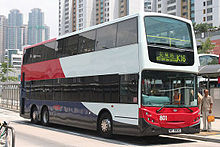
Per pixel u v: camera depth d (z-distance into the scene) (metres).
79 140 12.26
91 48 13.96
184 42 12.16
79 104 14.46
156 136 13.99
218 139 12.13
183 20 12.37
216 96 21.42
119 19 12.46
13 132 8.16
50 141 11.95
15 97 32.91
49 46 17.70
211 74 20.92
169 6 110.62
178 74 11.76
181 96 11.70
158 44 11.41
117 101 12.03
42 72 18.23
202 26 78.25
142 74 11.05
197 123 11.91
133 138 13.12
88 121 13.76
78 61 14.82
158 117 10.99
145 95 10.98
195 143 11.87
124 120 11.56
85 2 152.50
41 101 18.14
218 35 45.38
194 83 12.16
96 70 13.46
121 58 12.05
